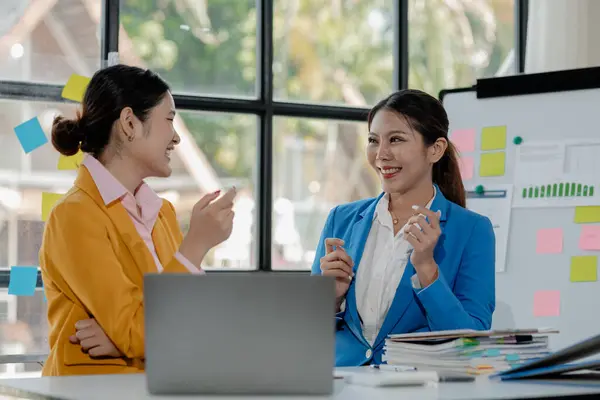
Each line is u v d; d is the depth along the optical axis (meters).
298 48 4.93
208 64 4.70
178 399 1.79
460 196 3.20
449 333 2.38
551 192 3.97
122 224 2.65
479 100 4.17
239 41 4.77
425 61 5.30
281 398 1.79
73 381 2.16
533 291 3.97
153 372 1.82
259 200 4.76
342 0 5.06
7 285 4.16
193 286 1.81
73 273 2.54
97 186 2.66
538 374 2.20
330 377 1.81
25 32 4.25
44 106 4.25
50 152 4.28
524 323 3.97
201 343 1.81
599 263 3.87
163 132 2.75
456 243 2.98
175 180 4.68
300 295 1.80
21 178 4.22
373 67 5.14
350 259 2.91
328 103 5.01
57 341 2.61
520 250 4.02
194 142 4.68
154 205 2.85
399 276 2.95
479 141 4.15
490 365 2.40
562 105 3.98
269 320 1.80
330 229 3.22
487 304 2.94
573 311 3.89
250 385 1.81
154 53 4.56
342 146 5.06
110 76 2.72
